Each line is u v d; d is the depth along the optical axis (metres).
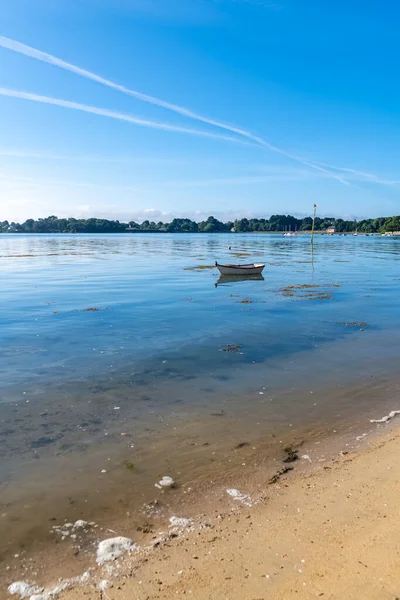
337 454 8.03
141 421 9.64
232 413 10.07
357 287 33.03
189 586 4.86
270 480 7.18
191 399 10.96
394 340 16.91
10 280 38.56
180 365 13.86
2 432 9.11
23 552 5.60
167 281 37.34
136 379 12.53
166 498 6.73
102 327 19.41
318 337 17.45
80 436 8.91
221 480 7.21
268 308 24.06
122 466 7.71
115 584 4.98
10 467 7.70
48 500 6.73
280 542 5.55
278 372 13.12
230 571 5.06
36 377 12.71
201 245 119.44
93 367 13.67
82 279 39.16
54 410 10.27
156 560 5.34
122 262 59.78
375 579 4.75
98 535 5.91
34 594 4.88
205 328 19.12
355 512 6.11
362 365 13.77
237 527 5.93
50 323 20.31
